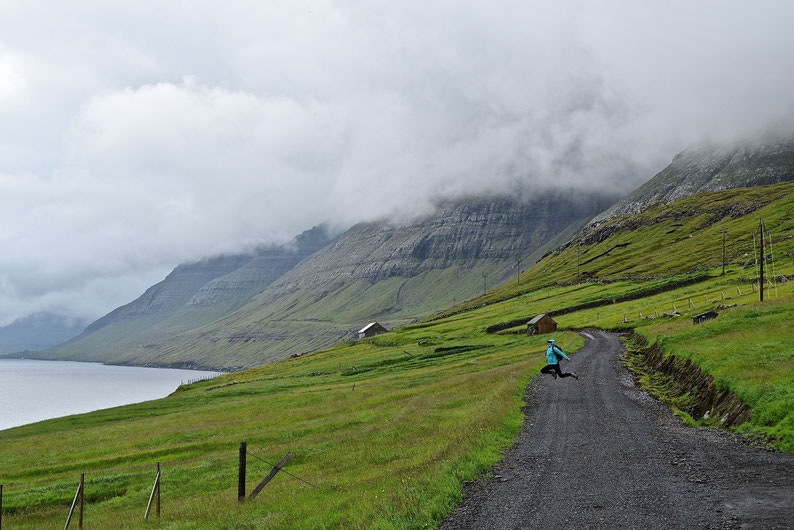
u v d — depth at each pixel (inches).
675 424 1093.1
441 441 1179.9
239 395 4094.5
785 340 1440.7
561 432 1035.3
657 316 3678.6
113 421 3619.6
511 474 771.4
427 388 2404.0
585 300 6127.0
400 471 909.8
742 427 964.6
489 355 3678.6
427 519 609.9
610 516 581.0
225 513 884.6
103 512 1322.6
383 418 1862.7
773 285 3740.2
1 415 7711.6
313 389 3639.3
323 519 689.0
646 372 1909.4
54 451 2459.4
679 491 653.9
